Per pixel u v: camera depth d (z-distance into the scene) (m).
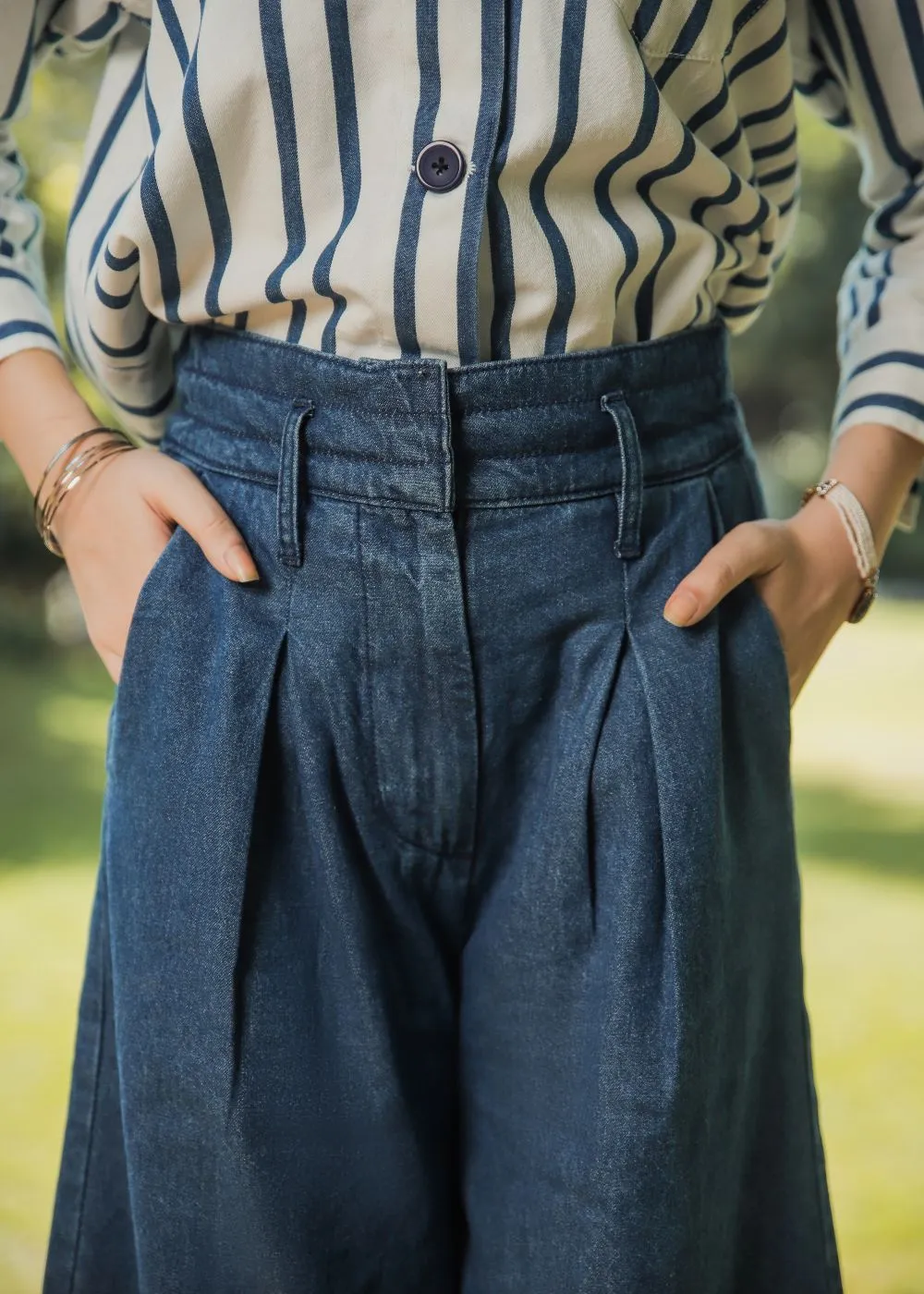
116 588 0.94
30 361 1.00
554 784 0.87
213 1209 0.88
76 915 3.08
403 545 0.84
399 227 0.82
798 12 1.02
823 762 5.26
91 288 0.94
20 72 1.02
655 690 0.86
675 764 0.85
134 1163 0.90
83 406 0.99
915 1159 2.00
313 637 0.86
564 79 0.81
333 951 0.89
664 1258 0.86
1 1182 1.86
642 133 0.83
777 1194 0.97
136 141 0.96
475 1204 0.93
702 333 0.93
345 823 0.88
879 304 1.06
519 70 0.81
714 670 0.88
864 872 3.67
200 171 0.85
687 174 0.88
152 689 0.89
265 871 0.88
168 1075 0.88
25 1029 2.41
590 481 0.86
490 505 0.84
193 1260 0.89
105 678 6.47
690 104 0.89
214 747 0.86
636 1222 0.85
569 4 0.81
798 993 0.97
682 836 0.85
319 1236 0.89
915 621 9.48
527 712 0.88
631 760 0.85
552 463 0.85
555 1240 0.88
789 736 0.94
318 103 0.83
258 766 0.86
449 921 0.94
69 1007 2.52
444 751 0.87
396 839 0.90
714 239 0.91
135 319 0.96
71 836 3.82
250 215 0.87
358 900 0.89
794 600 0.95
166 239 0.88
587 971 0.88
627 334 0.90
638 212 0.87
